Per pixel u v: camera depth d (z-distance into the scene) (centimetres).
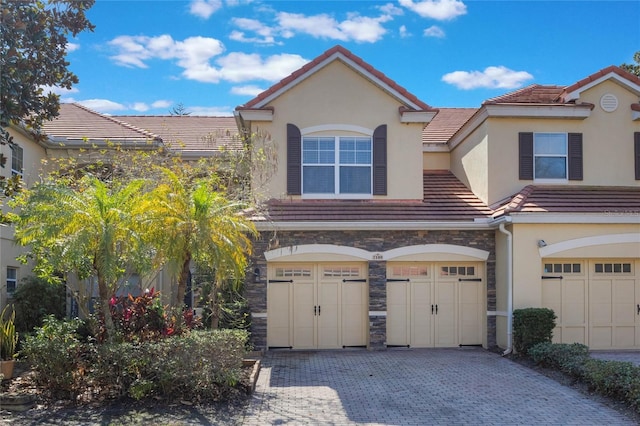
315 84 1769
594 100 1808
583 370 1177
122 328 1216
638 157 1803
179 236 1126
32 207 1044
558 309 1606
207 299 1507
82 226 1046
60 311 1614
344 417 963
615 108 1809
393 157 1769
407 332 1673
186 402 1025
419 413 989
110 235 1027
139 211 1094
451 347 1675
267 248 1622
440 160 2125
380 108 1775
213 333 1110
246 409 1004
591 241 1576
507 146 1766
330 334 1659
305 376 1286
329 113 1762
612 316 1619
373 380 1245
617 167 1798
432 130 2245
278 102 1756
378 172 1755
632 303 1625
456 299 1686
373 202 1742
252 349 1536
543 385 1195
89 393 1038
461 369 1364
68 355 1015
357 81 1777
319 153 1762
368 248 1647
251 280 1611
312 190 1748
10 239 1612
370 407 1025
